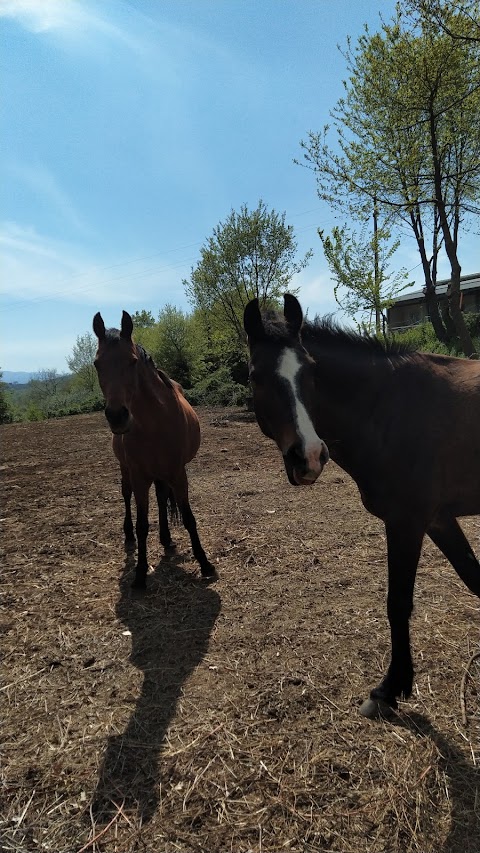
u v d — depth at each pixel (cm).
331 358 219
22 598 343
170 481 366
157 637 287
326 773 185
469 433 207
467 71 1012
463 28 921
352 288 1027
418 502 212
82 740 208
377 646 265
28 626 305
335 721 213
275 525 459
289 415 192
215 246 1547
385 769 186
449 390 215
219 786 182
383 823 165
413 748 196
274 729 209
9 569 395
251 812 171
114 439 425
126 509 438
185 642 280
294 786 180
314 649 265
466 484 213
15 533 485
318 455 185
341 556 383
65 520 522
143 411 335
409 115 1056
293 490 579
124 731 212
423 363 227
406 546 215
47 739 210
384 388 220
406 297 2866
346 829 163
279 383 196
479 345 1438
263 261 1545
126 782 185
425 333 1867
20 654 274
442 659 251
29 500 614
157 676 250
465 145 1207
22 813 173
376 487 222
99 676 253
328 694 230
